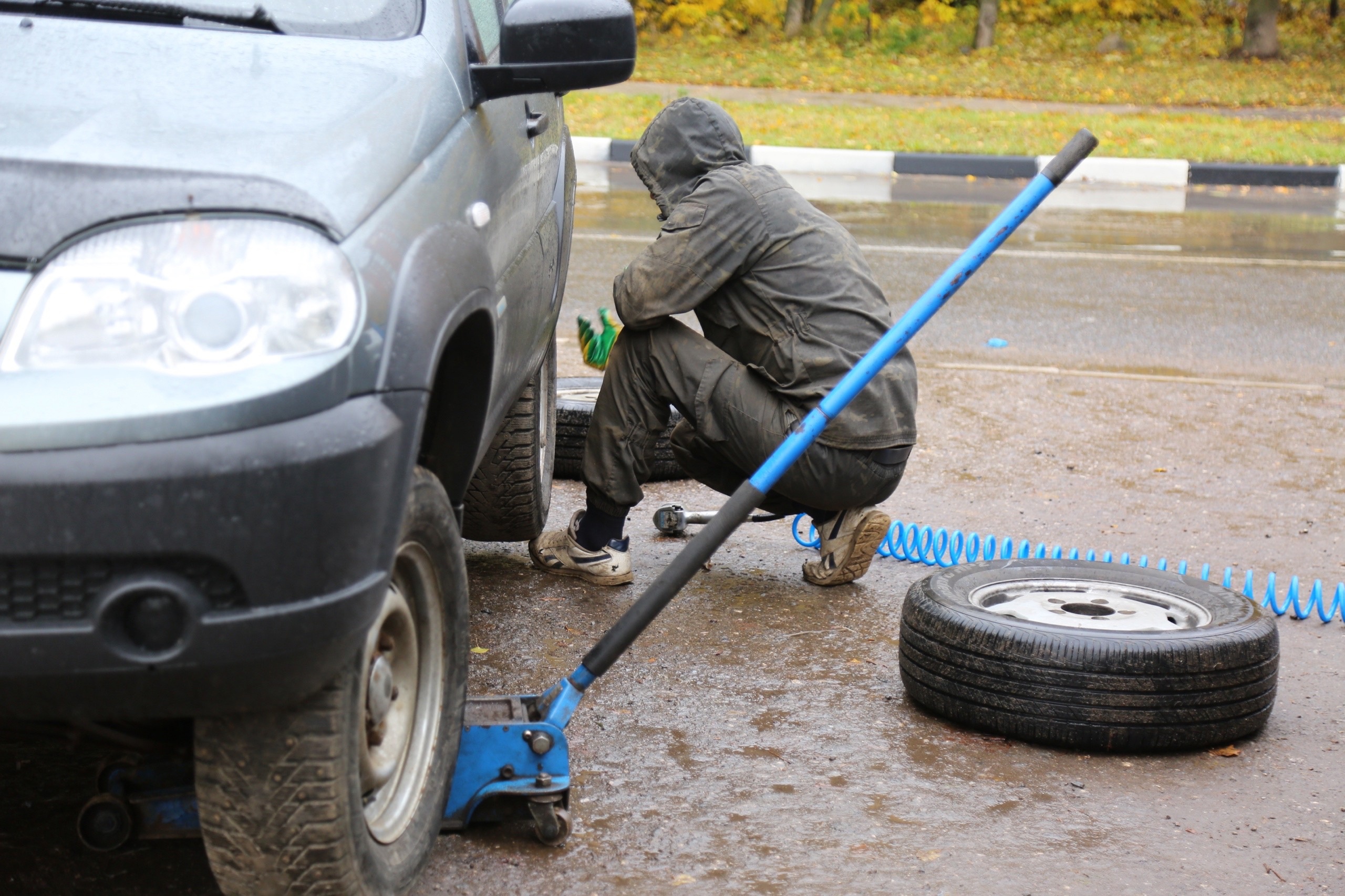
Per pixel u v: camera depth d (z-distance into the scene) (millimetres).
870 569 4352
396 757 2250
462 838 2514
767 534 4703
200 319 1728
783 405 3775
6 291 1719
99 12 2354
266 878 1971
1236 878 2453
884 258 9430
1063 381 6676
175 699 1758
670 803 2686
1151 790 2816
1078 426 5953
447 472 2498
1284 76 21125
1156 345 7445
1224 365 7074
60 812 2514
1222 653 2957
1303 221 11688
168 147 1867
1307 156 14242
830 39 24328
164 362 1707
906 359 3883
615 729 3031
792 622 3797
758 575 4230
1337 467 5461
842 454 3775
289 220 1829
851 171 13789
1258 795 2807
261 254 1781
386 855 2152
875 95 18984
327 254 1831
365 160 2037
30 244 1736
